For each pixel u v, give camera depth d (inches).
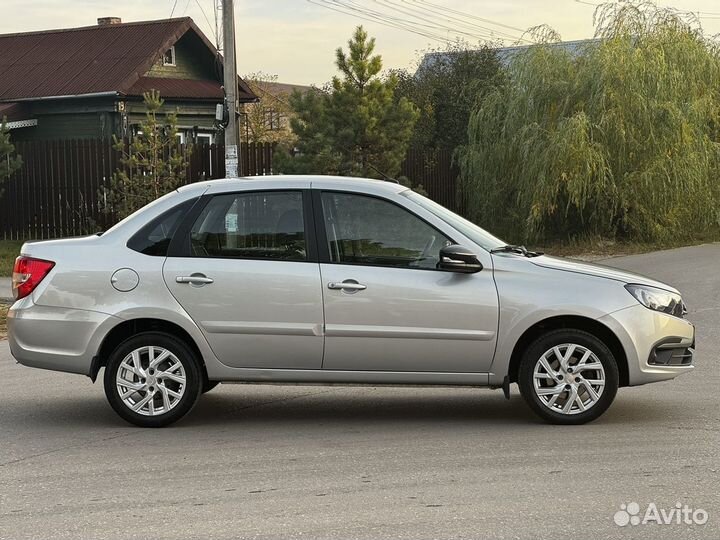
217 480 235.3
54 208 877.8
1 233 901.8
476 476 235.0
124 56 1112.2
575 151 886.4
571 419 286.0
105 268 290.5
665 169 905.5
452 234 286.7
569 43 1015.6
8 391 354.9
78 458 258.5
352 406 324.8
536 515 204.8
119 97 1058.7
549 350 283.4
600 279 284.7
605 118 903.1
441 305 281.0
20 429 294.0
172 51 1192.8
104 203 846.5
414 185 1026.7
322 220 289.1
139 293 288.5
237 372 288.5
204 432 287.6
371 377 285.6
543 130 927.7
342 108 887.1
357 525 199.8
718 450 256.5
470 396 340.8
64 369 291.9
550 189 901.2
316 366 286.5
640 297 284.0
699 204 956.0
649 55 936.3
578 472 237.0
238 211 291.7
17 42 1207.6
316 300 283.4
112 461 255.0
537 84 946.1
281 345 285.3
